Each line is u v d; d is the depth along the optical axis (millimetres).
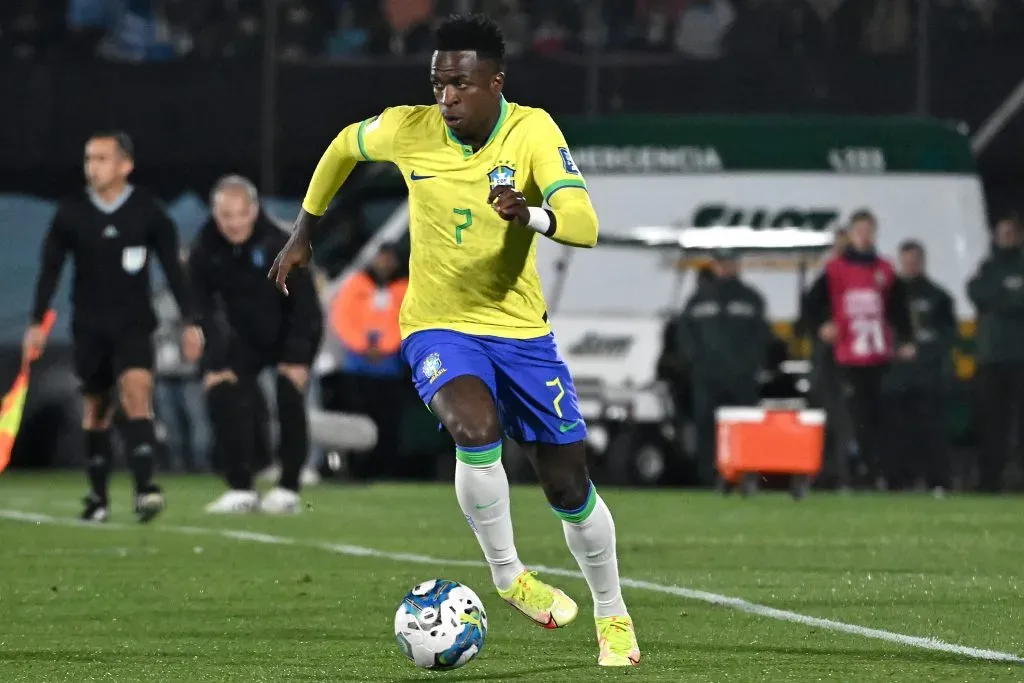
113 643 24156
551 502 22109
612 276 64938
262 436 61688
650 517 48906
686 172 65812
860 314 62781
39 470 71312
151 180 81250
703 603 28641
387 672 21609
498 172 21703
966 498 59656
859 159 66562
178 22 84812
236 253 48344
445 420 21859
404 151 22438
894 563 35594
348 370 64188
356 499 56094
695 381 62594
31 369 70188
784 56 78750
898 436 64750
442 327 22328
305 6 82875
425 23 81625
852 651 23281
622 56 79688
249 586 31000
